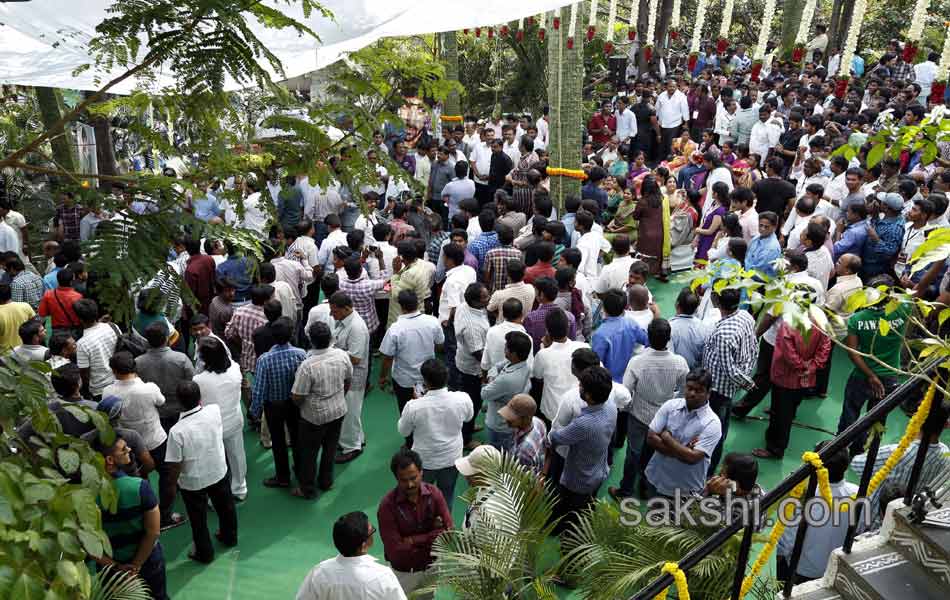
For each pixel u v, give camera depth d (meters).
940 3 16.31
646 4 17.95
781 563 4.45
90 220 8.26
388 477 6.80
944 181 8.62
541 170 11.16
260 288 7.16
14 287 7.86
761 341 7.21
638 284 6.75
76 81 4.47
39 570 1.73
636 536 4.16
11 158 2.13
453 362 7.61
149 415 5.69
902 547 3.21
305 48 3.48
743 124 14.99
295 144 2.51
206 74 2.07
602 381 5.09
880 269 8.24
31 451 2.13
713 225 9.74
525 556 4.30
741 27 22.25
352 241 8.30
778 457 6.78
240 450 6.31
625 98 15.73
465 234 7.83
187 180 2.24
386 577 3.94
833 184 9.52
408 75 2.76
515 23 17.38
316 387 6.10
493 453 4.64
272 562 5.75
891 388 6.01
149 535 4.41
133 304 2.13
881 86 16.00
